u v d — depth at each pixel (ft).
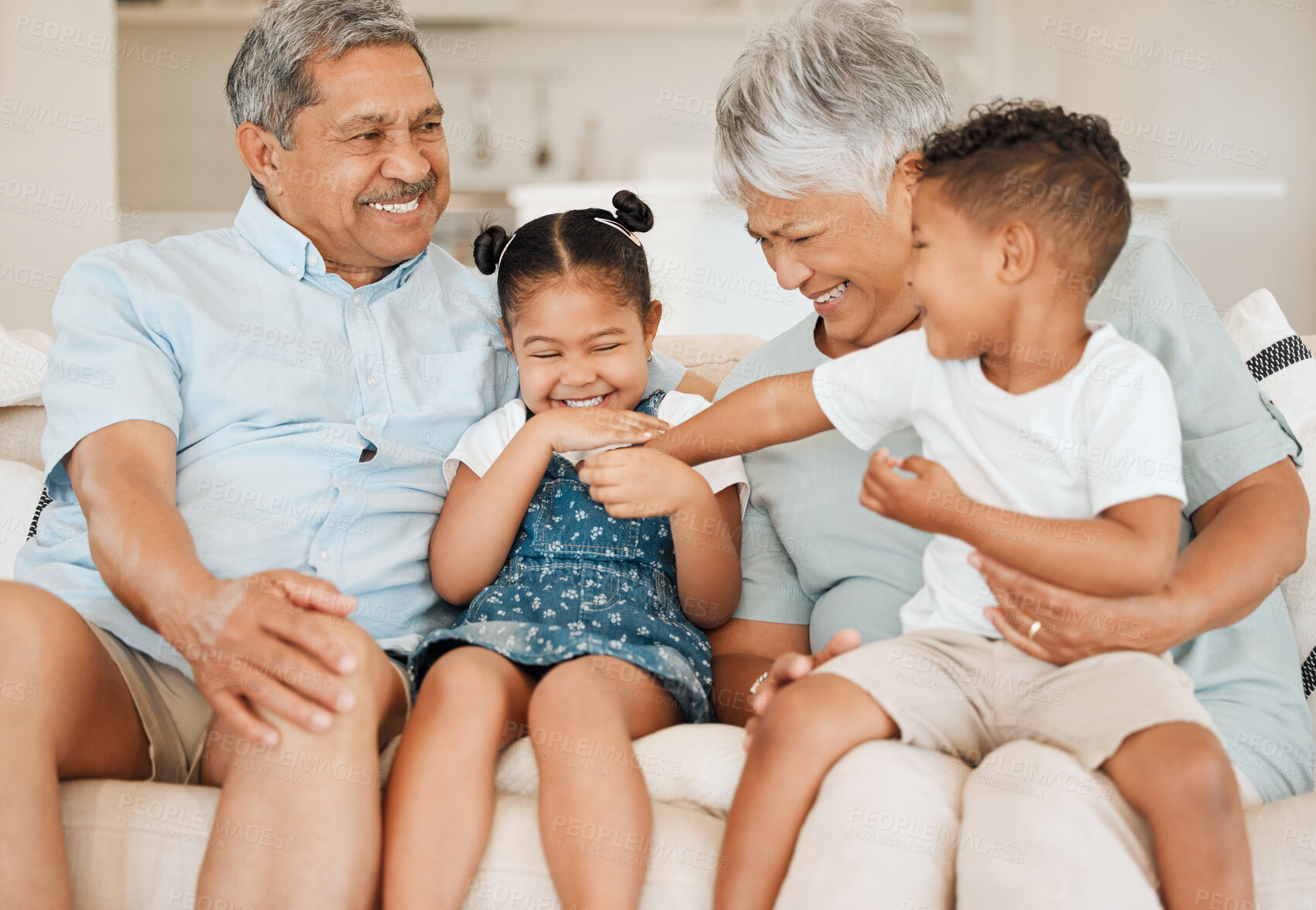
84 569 4.00
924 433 3.57
